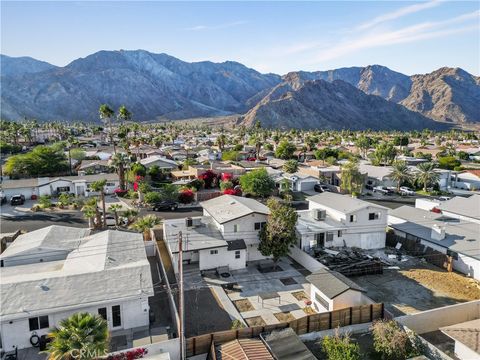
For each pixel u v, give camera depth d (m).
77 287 25.69
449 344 25.31
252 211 38.31
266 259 39.50
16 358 23.00
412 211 49.84
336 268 35.91
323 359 23.38
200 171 80.19
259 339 23.69
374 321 26.12
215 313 28.62
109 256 30.42
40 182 67.56
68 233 37.19
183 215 56.31
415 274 36.75
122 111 98.75
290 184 74.75
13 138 144.62
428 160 106.25
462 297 32.09
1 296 24.28
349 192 73.75
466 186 81.81
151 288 26.41
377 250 43.22
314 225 42.19
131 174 74.75
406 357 22.91
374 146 151.88
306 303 30.50
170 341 22.33
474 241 39.00
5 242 39.75
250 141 163.25
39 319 23.91
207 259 35.88
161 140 162.75
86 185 69.31
